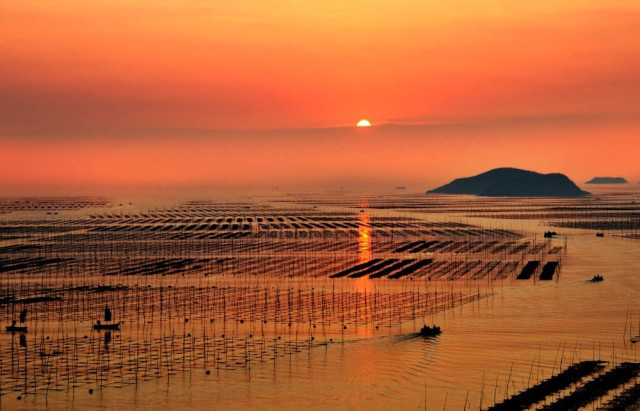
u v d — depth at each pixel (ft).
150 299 645.51
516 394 384.06
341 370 423.64
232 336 502.79
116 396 381.19
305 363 436.76
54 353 458.09
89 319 560.61
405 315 571.28
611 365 431.02
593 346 476.54
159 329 525.34
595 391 377.71
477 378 410.52
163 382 402.31
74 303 626.64
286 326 533.14
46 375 413.59
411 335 502.38
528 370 424.46
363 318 559.79
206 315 573.74
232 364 434.71
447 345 476.54
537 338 497.46
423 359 445.78
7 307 610.65
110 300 640.99
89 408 364.58
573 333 512.22
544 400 369.30
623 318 560.20
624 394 372.79
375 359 444.55
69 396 380.17
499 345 476.95
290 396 383.24
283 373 418.51
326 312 583.58
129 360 442.91
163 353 458.09
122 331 519.19
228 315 572.51
